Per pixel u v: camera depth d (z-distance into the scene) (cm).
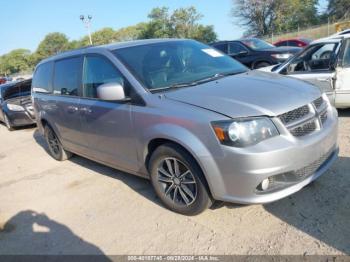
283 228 318
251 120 298
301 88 351
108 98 371
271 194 303
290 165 300
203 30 6956
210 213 359
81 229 375
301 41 2150
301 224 319
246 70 433
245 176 297
